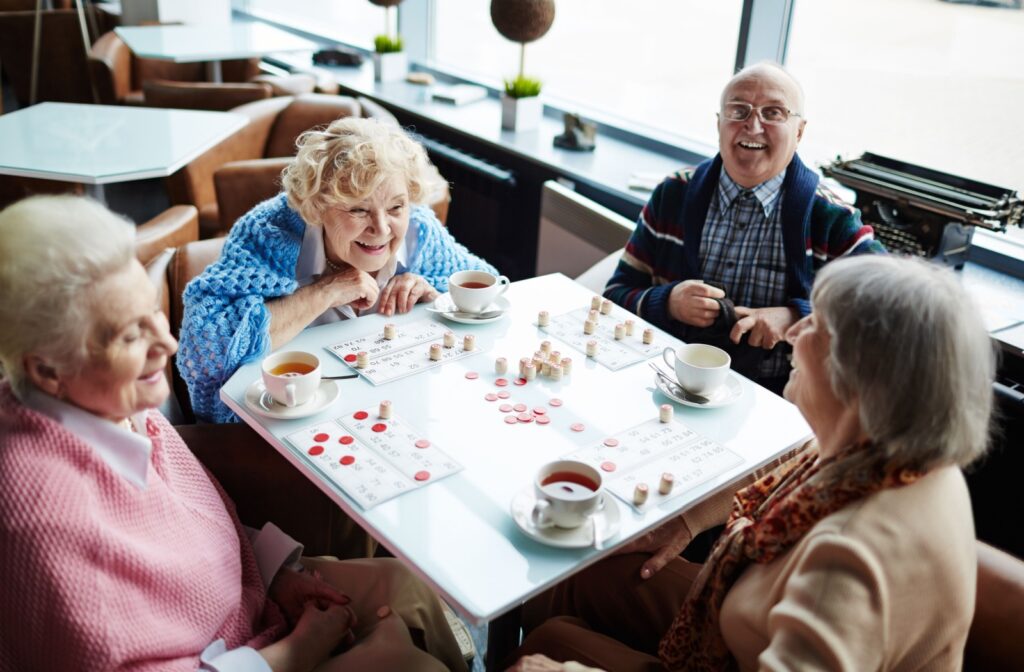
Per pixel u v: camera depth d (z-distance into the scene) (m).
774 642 0.98
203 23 4.97
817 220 1.97
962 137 2.54
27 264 0.99
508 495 1.28
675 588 1.46
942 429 0.96
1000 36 2.37
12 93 6.20
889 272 0.99
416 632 1.43
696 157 3.22
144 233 2.27
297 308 1.68
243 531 1.44
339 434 1.40
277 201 1.82
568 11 3.73
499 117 3.77
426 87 4.21
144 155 2.74
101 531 1.05
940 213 2.02
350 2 5.14
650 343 1.73
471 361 1.64
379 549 1.95
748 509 1.28
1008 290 2.23
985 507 2.03
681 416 1.50
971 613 1.04
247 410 1.45
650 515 1.24
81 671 1.03
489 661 1.47
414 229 1.93
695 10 3.19
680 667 1.28
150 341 1.10
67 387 1.07
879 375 0.97
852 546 0.96
